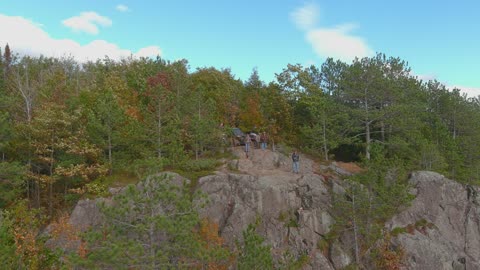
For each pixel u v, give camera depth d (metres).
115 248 14.26
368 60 37.69
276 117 40.06
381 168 28.11
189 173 28.95
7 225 19.59
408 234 28.53
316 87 41.59
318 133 36.56
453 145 39.12
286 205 28.03
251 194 27.52
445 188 33.19
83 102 33.16
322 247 26.78
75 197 27.55
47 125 27.27
